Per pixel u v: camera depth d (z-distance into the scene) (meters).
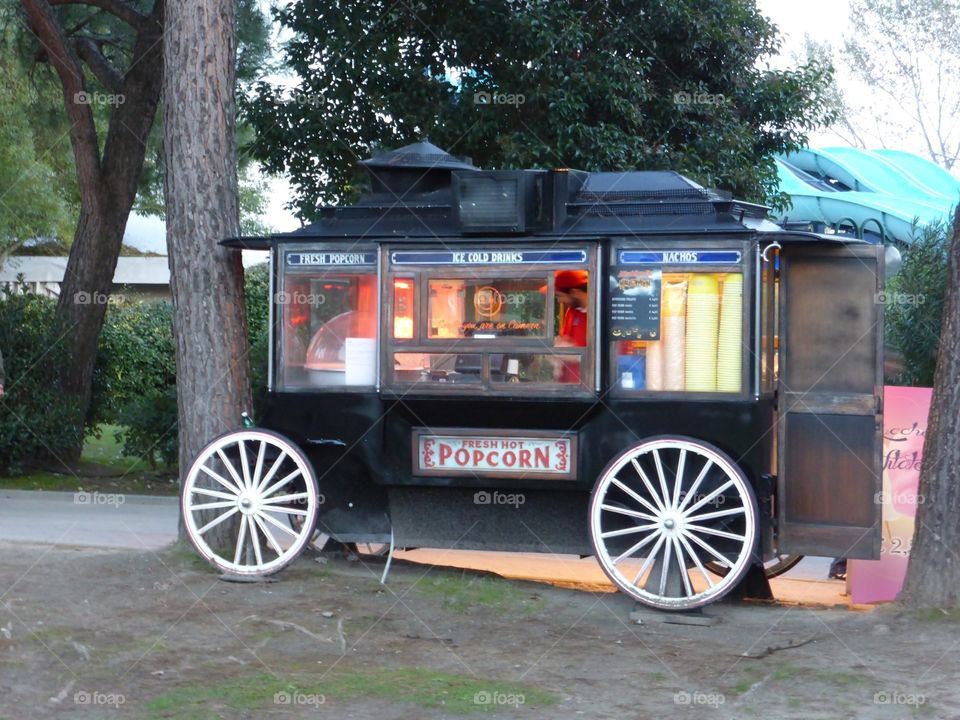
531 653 6.19
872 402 7.04
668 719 5.18
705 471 6.85
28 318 16.47
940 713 5.23
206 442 8.32
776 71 15.57
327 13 14.47
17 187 27.88
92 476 16.19
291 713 5.19
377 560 8.54
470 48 13.97
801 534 7.14
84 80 18.34
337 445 7.64
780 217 16.78
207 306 8.38
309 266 7.71
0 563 7.97
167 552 8.19
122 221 16.77
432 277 7.41
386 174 7.89
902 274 12.37
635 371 7.09
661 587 6.90
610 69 13.67
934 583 6.77
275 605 6.99
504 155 13.51
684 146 14.38
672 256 7.00
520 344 7.25
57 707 5.23
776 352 7.23
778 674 5.78
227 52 8.53
